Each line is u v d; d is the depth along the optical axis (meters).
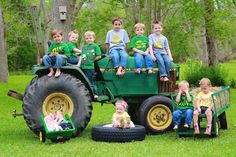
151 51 9.97
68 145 8.34
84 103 9.17
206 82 8.95
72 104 9.16
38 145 8.43
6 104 17.14
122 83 9.98
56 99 9.20
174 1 24.45
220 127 10.34
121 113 8.78
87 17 28.64
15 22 38.56
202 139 8.91
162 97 9.75
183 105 9.04
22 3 35.78
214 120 8.97
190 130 9.05
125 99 10.19
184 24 25.83
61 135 8.59
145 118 9.58
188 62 29.14
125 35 10.15
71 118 9.12
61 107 9.21
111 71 9.92
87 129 10.45
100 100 9.73
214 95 8.98
